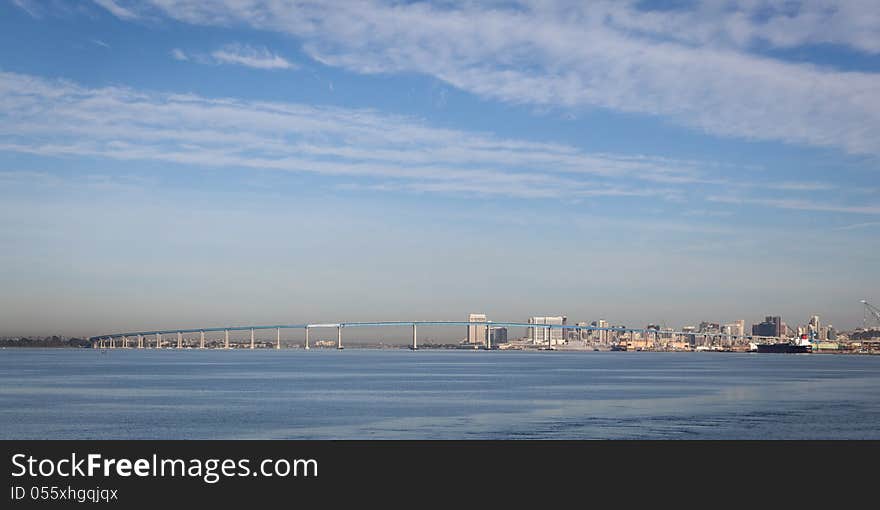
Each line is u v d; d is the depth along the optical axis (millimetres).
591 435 76438
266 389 136875
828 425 84438
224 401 111375
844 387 149250
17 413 94812
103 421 86750
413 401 111625
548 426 82750
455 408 101250
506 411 97625
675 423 85688
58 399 115062
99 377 178875
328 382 159875
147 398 116938
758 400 115500
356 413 94875
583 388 142250
